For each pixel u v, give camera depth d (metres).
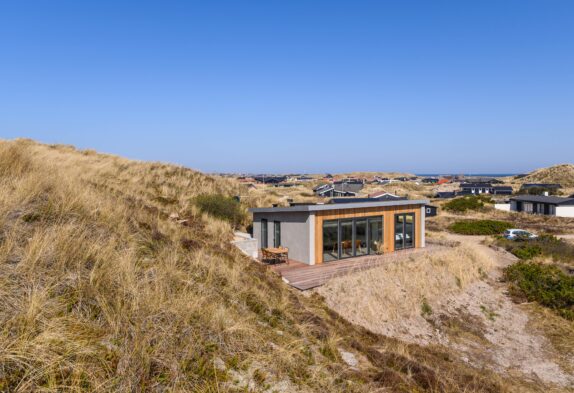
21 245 4.62
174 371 3.36
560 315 11.94
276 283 8.99
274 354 4.39
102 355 3.22
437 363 7.64
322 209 13.67
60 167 11.06
